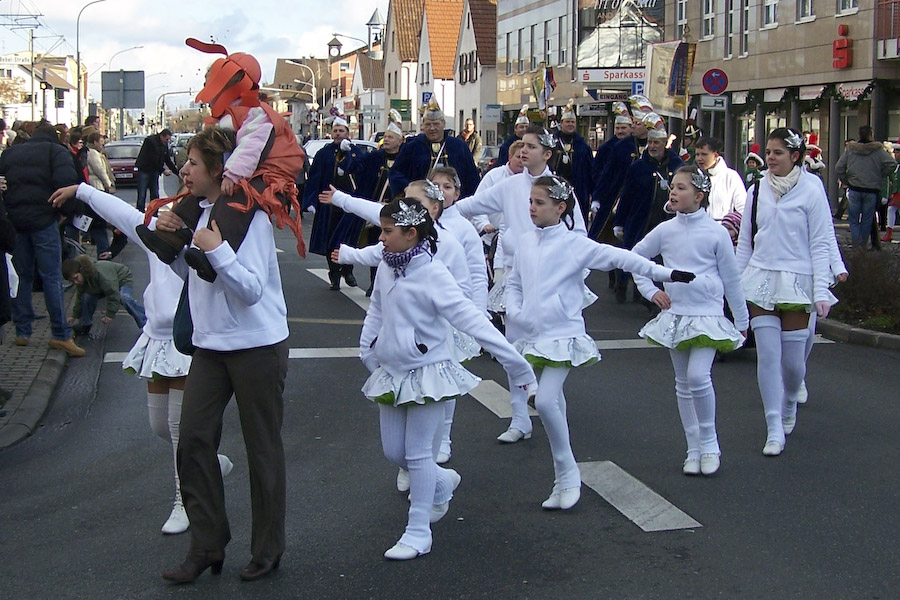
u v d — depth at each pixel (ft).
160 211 15.43
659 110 57.93
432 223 16.61
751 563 16.40
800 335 22.88
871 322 35.96
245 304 14.84
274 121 15.12
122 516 18.52
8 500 19.40
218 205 14.78
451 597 15.15
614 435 23.80
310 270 53.62
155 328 17.03
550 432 18.89
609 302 43.45
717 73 56.90
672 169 39.01
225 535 15.71
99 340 34.04
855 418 25.25
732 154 106.01
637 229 38.99
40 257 30.91
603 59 134.41
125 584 15.58
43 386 27.14
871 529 17.88
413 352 16.39
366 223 40.34
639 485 20.26
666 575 15.93
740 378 29.76
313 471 21.13
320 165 46.01
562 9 144.46
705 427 21.01
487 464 21.67
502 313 26.09
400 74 238.27
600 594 15.26
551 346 18.80
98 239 50.44
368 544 17.20
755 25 99.09
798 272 22.59
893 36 79.97
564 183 19.02
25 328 32.07
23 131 43.32
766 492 19.85
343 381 29.04
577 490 18.99
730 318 33.04
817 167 60.39
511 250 24.31
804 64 90.99
